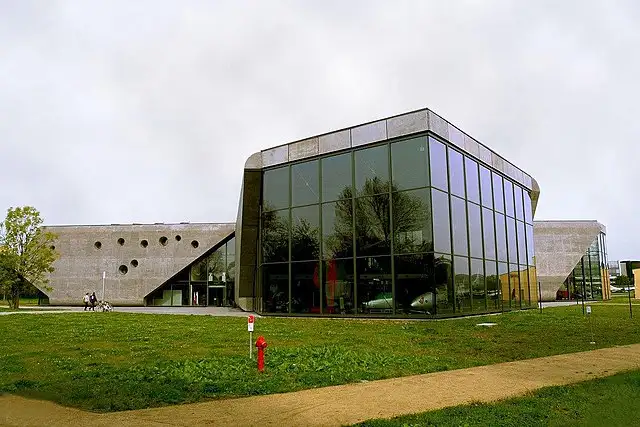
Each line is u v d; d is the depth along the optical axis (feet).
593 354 38.73
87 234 152.05
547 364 34.63
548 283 161.79
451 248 70.44
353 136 75.31
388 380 29.68
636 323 61.77
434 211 67.00
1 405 24.34
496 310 82.94
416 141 68.95
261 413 22.61
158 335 52.54
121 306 147.43
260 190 89.61
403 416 21.84
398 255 68.44
